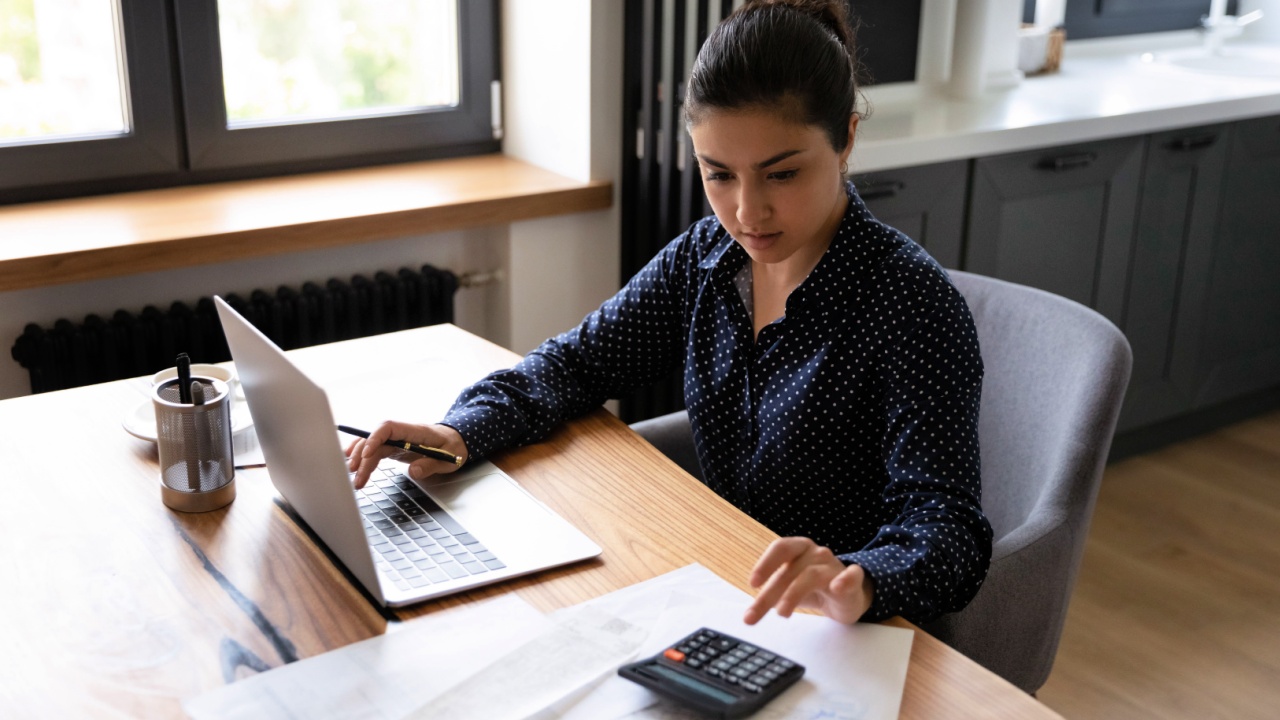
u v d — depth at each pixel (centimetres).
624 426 136
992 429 144
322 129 242
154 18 218
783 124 104
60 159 217
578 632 93
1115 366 131
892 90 277
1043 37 308
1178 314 292
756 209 108
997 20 285
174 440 111
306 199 224
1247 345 310
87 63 217
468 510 113
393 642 92
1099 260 272
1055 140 252
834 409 119
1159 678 208
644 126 235
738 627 94
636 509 115
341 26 241
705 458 135
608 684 87
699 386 132
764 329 124
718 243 133
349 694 85
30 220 206
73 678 88
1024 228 257
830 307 118
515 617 95
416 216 220
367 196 227
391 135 251
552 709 84
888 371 115
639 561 105
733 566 104
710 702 82
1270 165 295
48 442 127
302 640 92
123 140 222
